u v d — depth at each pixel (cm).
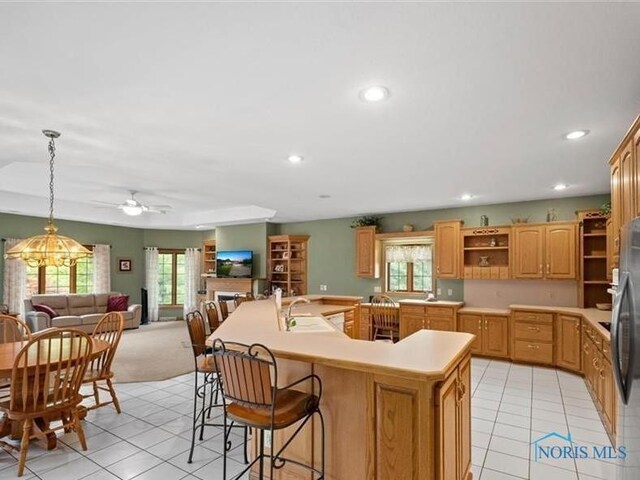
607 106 246
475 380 464
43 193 597
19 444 294
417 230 686
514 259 566
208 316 404
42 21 163
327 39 177
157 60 196
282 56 192
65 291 822
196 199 632
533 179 449
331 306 543
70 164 407
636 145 212
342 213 737
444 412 181
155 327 860
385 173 426
